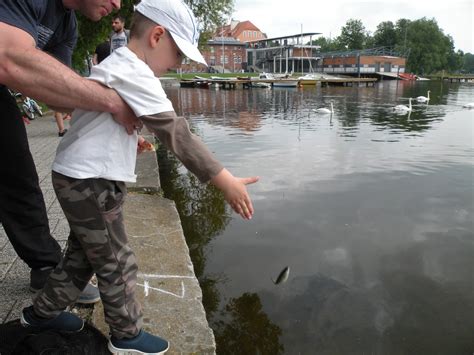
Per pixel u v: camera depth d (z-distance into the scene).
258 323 3.16
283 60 79.50
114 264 1.69
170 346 2.11
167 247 3.21
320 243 4.57
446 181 7.09
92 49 12.19
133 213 3.88
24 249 2.15
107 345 1.85
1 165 2.00
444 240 4.70
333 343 2.99
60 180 1.58
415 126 14.18
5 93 1.96
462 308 3.43
